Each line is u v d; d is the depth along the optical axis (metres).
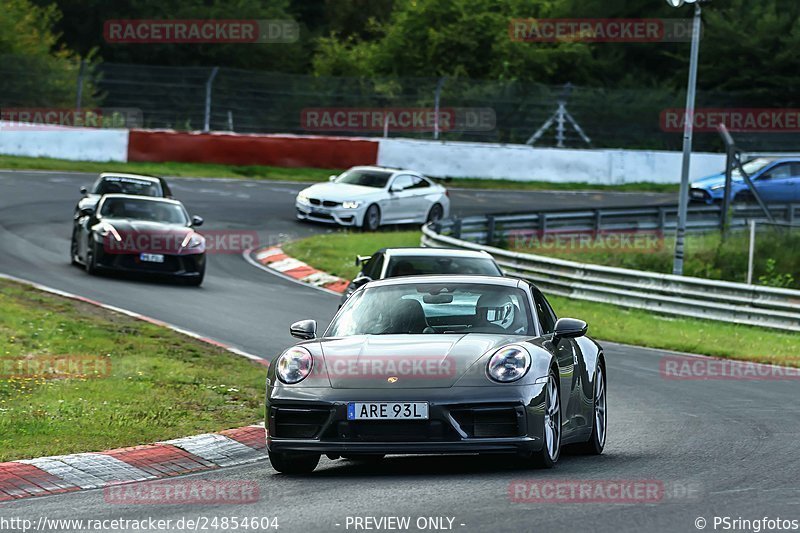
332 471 31.72
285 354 30.91
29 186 119.00
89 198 85.94
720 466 31.34
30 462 31.11
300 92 158.38
